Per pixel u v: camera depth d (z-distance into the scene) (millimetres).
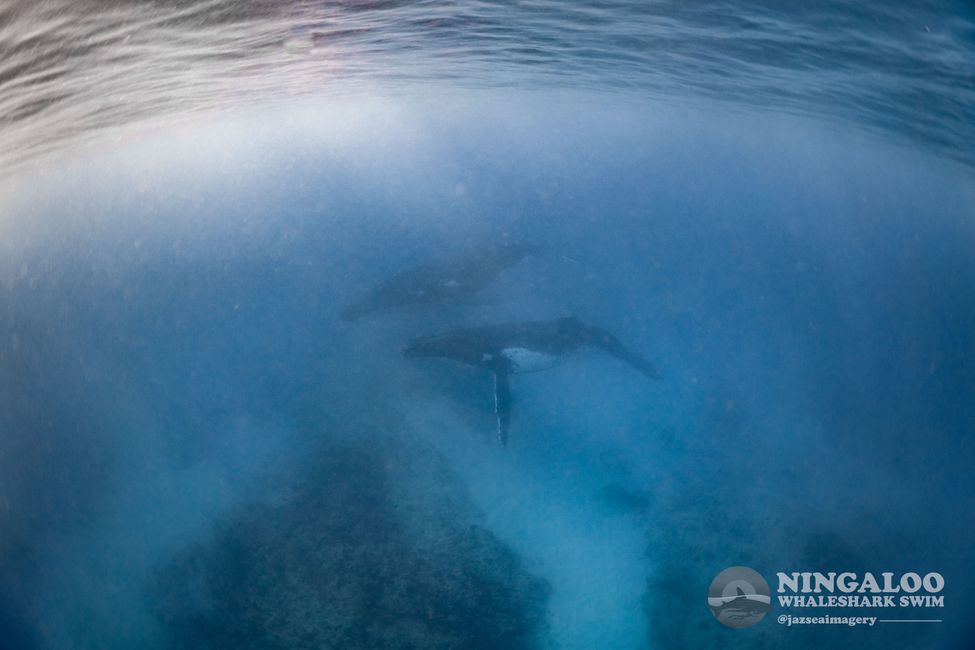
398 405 14469
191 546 11289
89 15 7289
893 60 10648
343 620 9516
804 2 8930
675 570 10852
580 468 13047
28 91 9586
